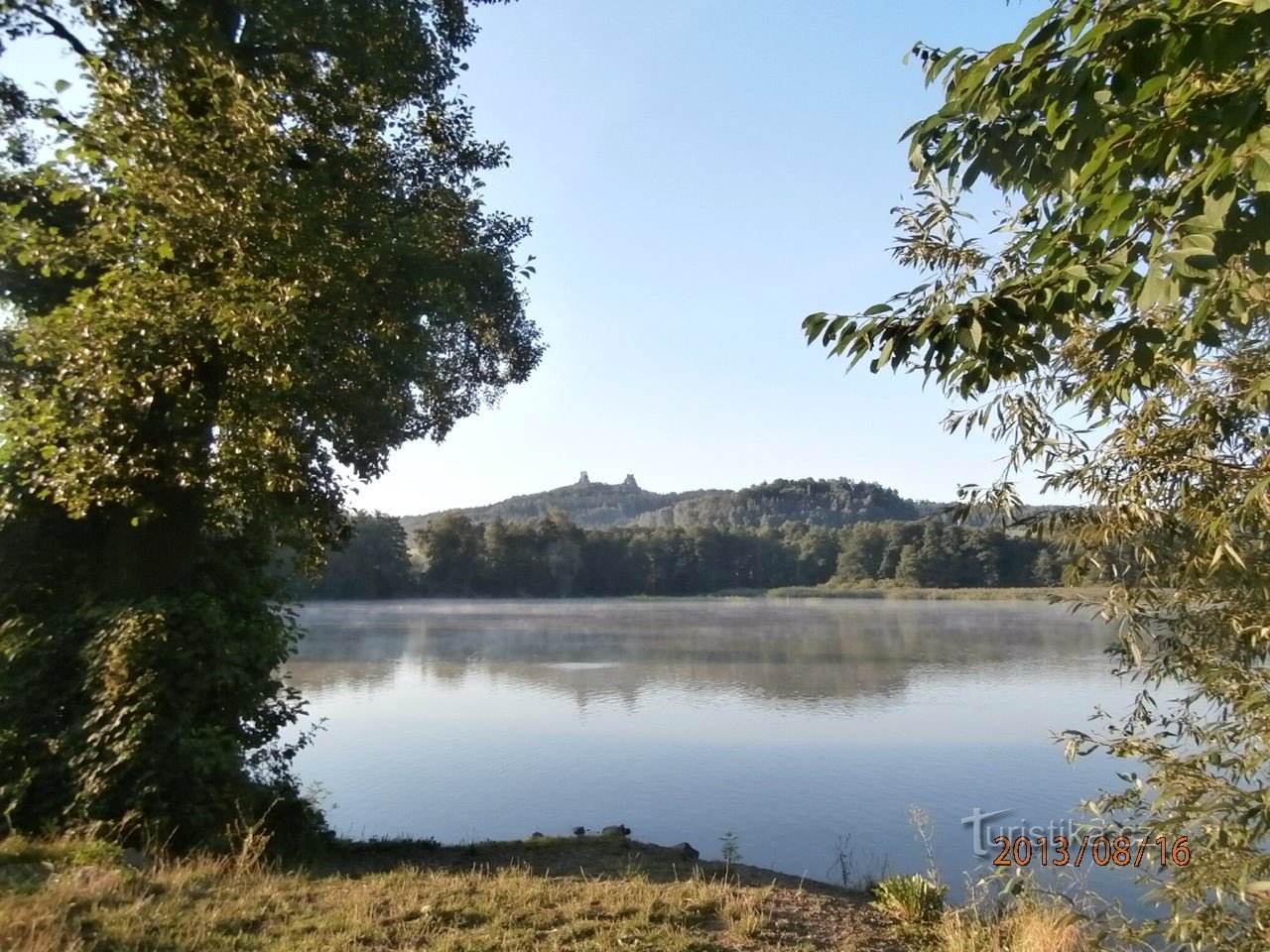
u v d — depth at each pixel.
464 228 11.73
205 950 5.01
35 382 8.33
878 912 7.06
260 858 7.25
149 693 7.39
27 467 8.16
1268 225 2.34
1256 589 4.38
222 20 9.02
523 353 14.12
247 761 8.41
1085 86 2.51
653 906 6.33
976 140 3.06
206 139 7.79
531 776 16.48
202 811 7.39
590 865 8.23
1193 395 4.52
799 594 106.50
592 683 30.73
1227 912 4.34
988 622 60.66
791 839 12.26
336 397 9.09
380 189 10.25
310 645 46.88
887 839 12.12
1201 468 4.46
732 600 101.12
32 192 8.70
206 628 7.93
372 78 9.69
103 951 4.81
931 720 21.95
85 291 7.64
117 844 6.77
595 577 107.19
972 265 5.43
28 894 5.40
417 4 10.21
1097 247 2.99
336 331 8.62
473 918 5.88
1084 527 4.98
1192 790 4.31
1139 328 2.97
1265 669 4.48
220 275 8.05
